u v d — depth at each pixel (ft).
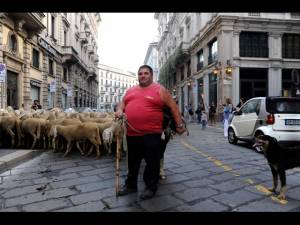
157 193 13.99
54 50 91.04
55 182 15.92
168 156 24.00
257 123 27.12
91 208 12.17
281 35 76.28
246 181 16.15
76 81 127.03
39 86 76.95
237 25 73.82
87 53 162.91
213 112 68.85
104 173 17.85
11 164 19.90
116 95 340.39
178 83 129.39
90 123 23.12
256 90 75.66
